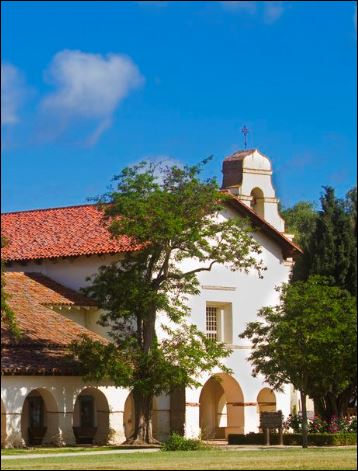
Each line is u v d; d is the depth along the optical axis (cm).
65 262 5272
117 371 4322
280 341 4325
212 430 5594
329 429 4853
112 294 4531
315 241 5706
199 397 5234
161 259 4616
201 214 4522
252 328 4500
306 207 8912
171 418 5112
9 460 3397
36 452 3959
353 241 5681
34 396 4616
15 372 4259
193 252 4547
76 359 4488
